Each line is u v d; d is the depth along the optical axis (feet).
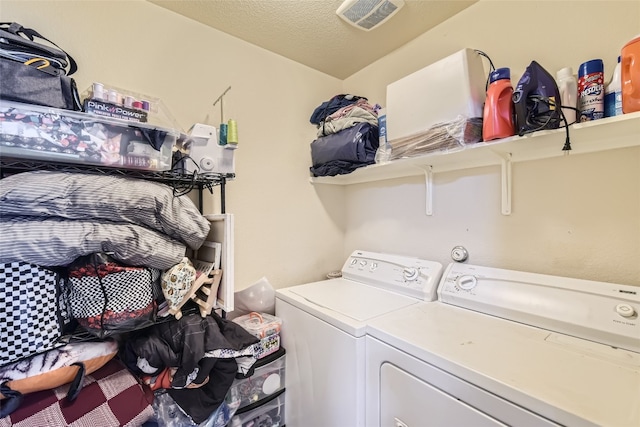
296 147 6.26
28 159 2.81
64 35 3.81
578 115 3.09
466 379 2.55
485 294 3.96
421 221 5.49
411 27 5.26
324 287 5.43
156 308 3.38
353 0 4.56
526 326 3.46
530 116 3.19
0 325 2.47
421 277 4.76
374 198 6.46
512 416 2.26
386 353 3.31
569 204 3.74
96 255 2.84
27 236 2.51
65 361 2.80
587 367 2.54
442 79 4.03
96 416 2.75
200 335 3.60
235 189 5.36
